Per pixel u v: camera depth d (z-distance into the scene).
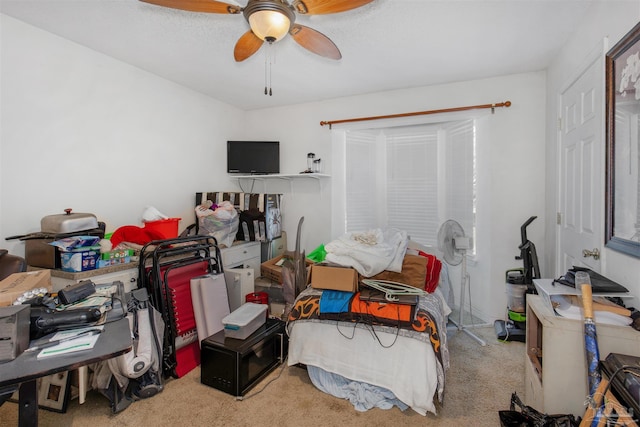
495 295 3.05
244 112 4.19
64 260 1.98
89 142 2.50
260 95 3.63
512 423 1.55
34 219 2.19
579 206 2.08
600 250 1.73
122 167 2.75
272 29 1.57
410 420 1.70
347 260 2.06
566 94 2.37
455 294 3.44
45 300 1.43
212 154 3.73
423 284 2.04
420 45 2.41
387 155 3.81
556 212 2.54
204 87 3.37
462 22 2.09
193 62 2.74
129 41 2.37
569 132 2.29
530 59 2.65
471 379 2.09
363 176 3.81
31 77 2.15
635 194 1.38
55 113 2.28
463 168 3.25
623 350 1.32
